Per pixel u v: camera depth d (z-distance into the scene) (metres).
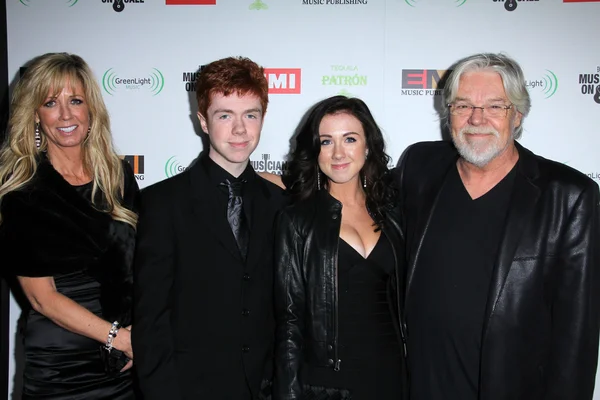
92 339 1.91
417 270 1.91
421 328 1.88
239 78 1.75
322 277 1.81
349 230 1.88
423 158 2.12
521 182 1.81
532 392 1.76
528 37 2.56
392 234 1.94
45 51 2.68
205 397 1.72
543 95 2.58
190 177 1.85
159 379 1.67
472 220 1.86
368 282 1.82
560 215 1.74
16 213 1.79
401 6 2.59
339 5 2.61
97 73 2.68
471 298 1.79
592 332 1.73
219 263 1.76
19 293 2.63
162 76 2.68
